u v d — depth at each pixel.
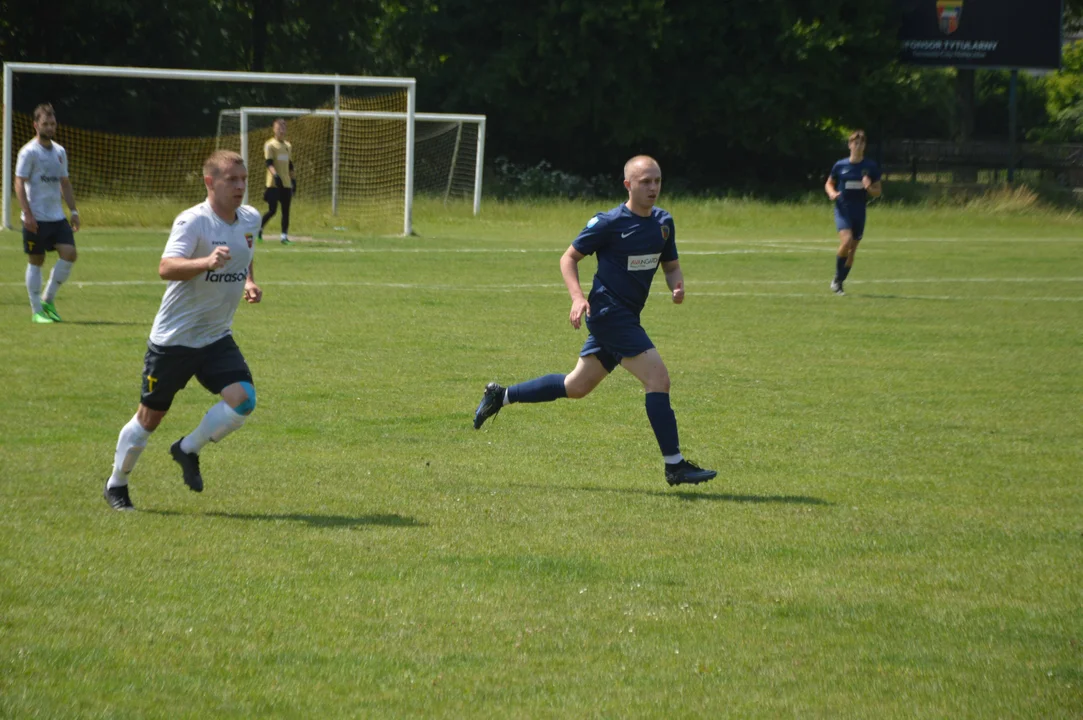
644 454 15.48
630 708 7.63
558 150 93.12
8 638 8.54
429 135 80.25
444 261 42.00
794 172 94.38
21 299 29.28
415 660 8.37
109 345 22.75
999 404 19.19
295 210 60.81
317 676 8.05
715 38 85.69
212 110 81.88
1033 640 8.92
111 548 10.75
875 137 95.56
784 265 43.88
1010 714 7.62
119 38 79.44
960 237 60.03
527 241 51.75
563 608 9.48
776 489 13.70
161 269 11.47
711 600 9.73
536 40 85.12
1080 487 13.95
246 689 7.81
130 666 8.12
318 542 11.14
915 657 8.57
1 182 51.94
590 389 14.53
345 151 68.94
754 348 24.64
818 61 84.12
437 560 10.66
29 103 77.50
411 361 22.11
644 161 13.52
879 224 67.38
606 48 85.62
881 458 15.41
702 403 18.95
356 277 36.53
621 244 13.58
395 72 92.25
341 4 89.19
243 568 10.30
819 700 7.80
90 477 13.50
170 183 70.81
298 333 25.20
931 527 12.08
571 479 14.02
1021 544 11.48
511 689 7.89
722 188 90.12
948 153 92.94
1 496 12.52
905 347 25.08
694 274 40.41
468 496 13.05
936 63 87.06
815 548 11.26
